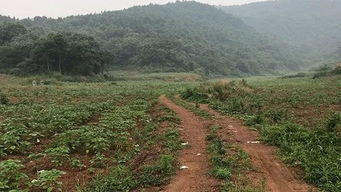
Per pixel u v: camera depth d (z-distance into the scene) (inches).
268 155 531.8
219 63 6053.2
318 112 959.0
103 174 459.5
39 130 704.4
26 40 3821.4
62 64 3427.7
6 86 2249.0
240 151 530.3
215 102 1183.6
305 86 2063.2
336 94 1465.3
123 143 603.8
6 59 3410.4
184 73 4608.8
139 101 1295.5
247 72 6673.2
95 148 558.9
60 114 866.1
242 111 960.9
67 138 592.1
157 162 484.1
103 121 794.2
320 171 436.8
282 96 1403.8
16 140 578.6
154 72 4714.6
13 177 422.9
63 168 488.1
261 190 390.9
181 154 537.0
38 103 1296.8
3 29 4128.9
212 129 705.0
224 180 423.8
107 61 3937.0
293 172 458.3
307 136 593.3
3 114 971.3
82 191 400.2
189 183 420.8
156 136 647.8
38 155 526.6
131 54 5280.5
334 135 592.7
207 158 512.7
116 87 2349.9
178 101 1299.2
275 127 657.0
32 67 3297.2
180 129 718.5
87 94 1711.4
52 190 402.9
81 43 3476.9
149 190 405.1
